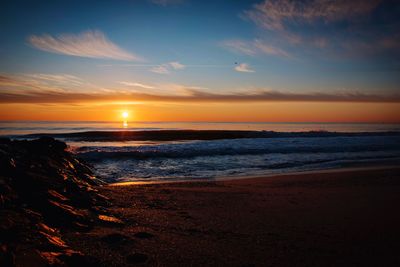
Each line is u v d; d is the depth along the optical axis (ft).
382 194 29.55
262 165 51.39
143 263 11.84
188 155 60.44
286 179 38.52
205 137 103.35
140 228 16.51
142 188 30.45
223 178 39.75
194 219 19.53
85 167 36.37
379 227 18.84
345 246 15.34
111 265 11.28
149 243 14.10
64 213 15.12
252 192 30.01
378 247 15.30
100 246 12.88
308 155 64.23
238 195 28.35
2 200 12.89
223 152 64.39
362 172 44.14
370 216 21.45
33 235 11.25
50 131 158.51
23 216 12.59
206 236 16.03
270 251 14.29
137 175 41.34
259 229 17.89
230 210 22.58
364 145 81.00
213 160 56.13
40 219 13.43
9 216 11.80
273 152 67.31
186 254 13.21
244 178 39.60
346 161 56.44
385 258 13.89
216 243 14.99
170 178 39.60
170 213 20.72
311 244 15.51
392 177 39.88
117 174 41.55
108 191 27.09
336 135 117.29
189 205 23.71
